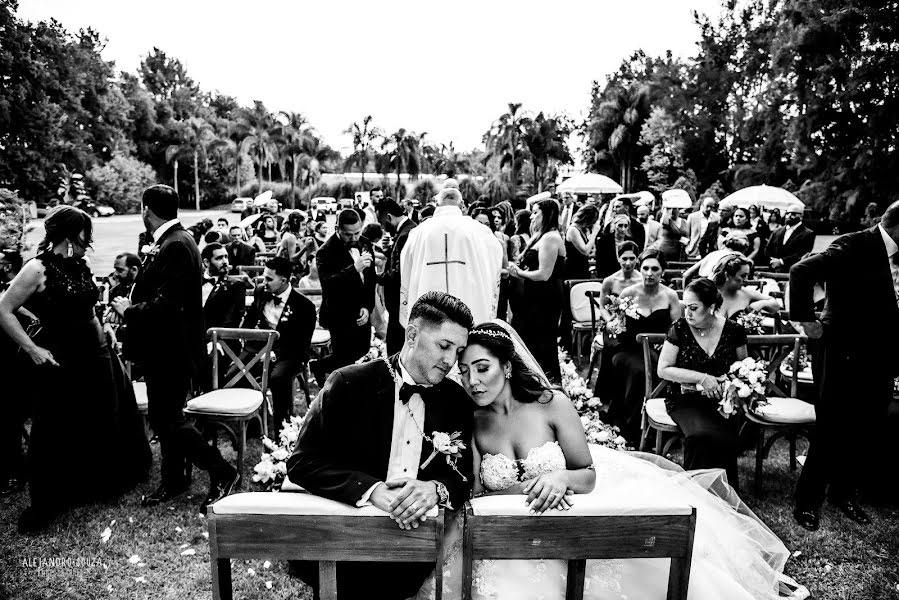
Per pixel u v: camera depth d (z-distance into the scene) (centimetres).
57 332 403
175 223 427
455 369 352
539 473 282
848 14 2533
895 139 2539
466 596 210
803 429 448
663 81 4406
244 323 564
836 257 395
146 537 389
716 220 1197
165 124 7181
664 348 461
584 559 216
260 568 355
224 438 557
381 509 216
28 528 395
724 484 381
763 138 3684
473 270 433
